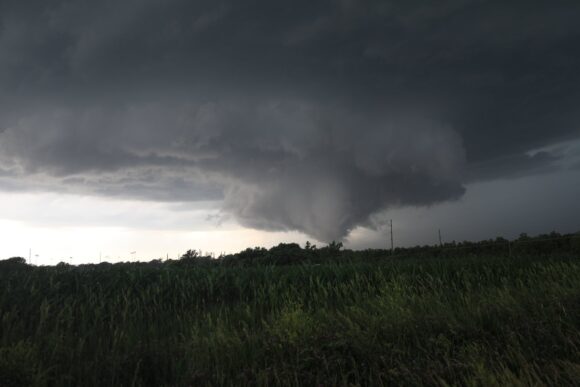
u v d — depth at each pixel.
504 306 8.31
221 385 6.14
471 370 5.96
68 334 7.89
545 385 5.38
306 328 7.70
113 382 6.25
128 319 9.78
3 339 7.41
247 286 13.28
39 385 5.76
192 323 9.44
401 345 7.09
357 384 5.91
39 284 11.13
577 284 9.56
